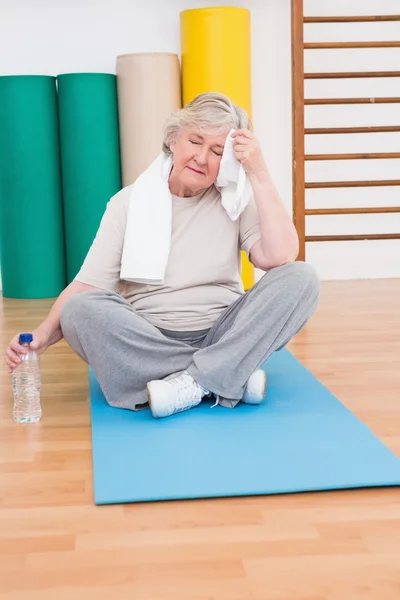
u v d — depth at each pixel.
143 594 1.15
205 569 1.22
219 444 1.71
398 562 1.23
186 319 2.03
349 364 2.41
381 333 2.81
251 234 2.02
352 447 1.68
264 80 3.90
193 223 2.02
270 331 1.92
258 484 1.50
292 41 3.54
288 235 1.96
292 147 3.66
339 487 1.49
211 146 1.89
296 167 3.61
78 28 3.79
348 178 3.94
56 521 1.39
